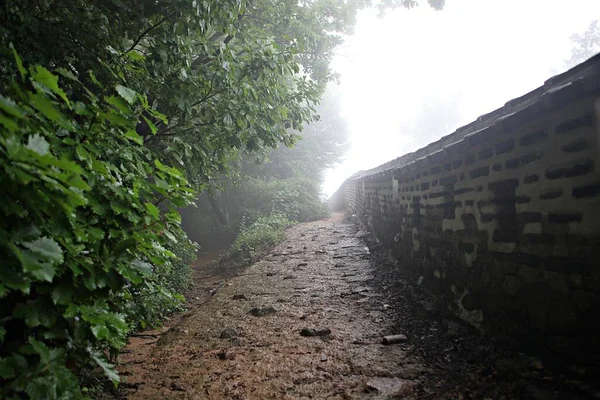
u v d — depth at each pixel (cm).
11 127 122
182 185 239
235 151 635
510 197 270
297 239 1023
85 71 333
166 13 389
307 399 250
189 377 293
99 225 196
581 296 206
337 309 452
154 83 404
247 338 377
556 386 213
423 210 462
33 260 126
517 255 263
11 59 228
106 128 226
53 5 304
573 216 209
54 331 168
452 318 355
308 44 703
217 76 436
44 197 138
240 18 556
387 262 629
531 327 249
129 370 311
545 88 234
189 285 759
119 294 235
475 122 332
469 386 243
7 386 137
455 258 366
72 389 165
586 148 198
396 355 310
